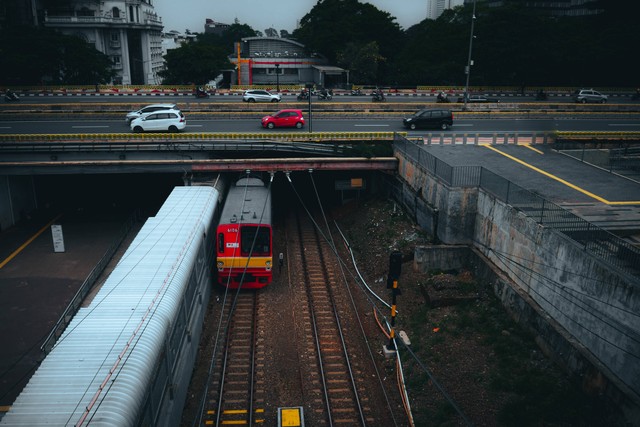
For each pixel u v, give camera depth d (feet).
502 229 71.00
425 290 73.46
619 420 45.62
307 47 272.92
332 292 80.23
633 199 75.82
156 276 51.01
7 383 57.36
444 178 81.35
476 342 62.49
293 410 53.26
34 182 119.55
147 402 38.04
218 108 152.46
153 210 119.85
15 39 208.13
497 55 205.87
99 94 188.03
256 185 94.99
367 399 55.98
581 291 53.57
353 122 140.05
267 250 76.89
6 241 100.63
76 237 103.09
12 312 73.20
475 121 144.15
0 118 135.74
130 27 286.25
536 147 109.40
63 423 30.07
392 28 262.06
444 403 53.21
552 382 52.70
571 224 57.57
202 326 67.62
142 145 101.50
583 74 219.41
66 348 37.50
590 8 293.02
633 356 45.57
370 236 97.76
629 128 134.21
